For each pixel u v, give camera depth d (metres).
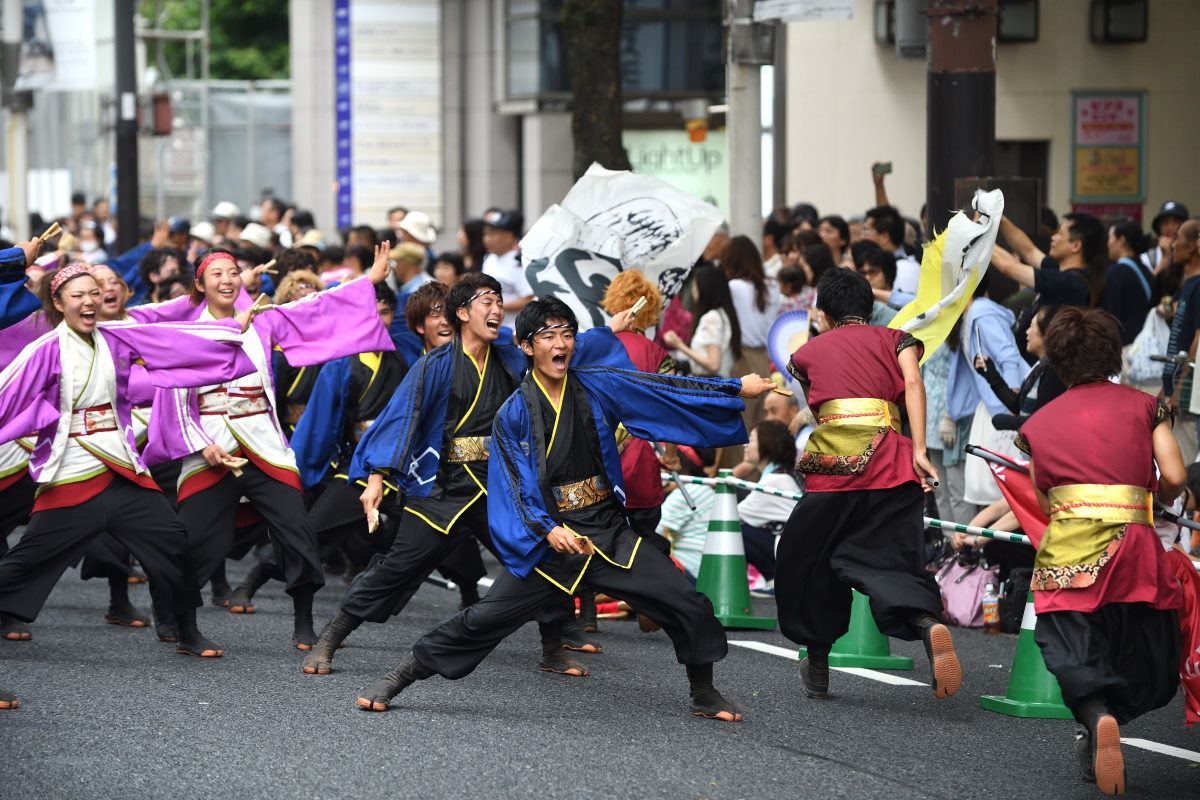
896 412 13.35
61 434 14.29
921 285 15.02
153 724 12.54
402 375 17.31
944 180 18.84
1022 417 15.91
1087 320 11.37
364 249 23.34
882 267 19.89
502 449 12.59
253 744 11.98
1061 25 37.53
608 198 19.00
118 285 15.22
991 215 14.58
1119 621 11.04
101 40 39.44
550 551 12.49
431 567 14.25
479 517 14.08
